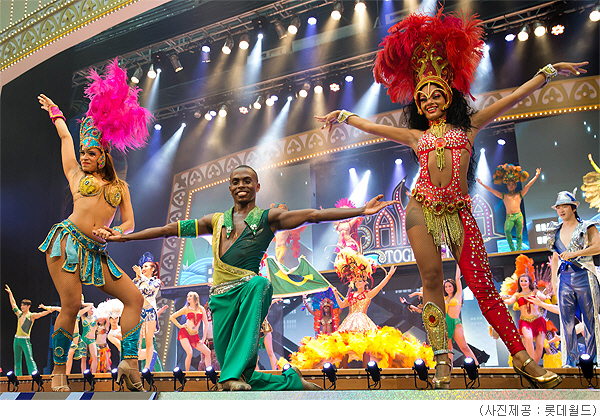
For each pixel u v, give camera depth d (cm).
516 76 1014
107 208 361
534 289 707
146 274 820
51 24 626
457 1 987
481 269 276
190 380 340
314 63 1127
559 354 714
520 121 1019
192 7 1102
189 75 1215
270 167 1205
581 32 970
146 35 1139
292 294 802
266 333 757
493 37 1029
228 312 302
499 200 1009
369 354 597
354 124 327
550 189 977
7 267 1000
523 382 279
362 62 1111
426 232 281
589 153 959
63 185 1091
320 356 602
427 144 290
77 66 1169
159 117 1285
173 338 1134
